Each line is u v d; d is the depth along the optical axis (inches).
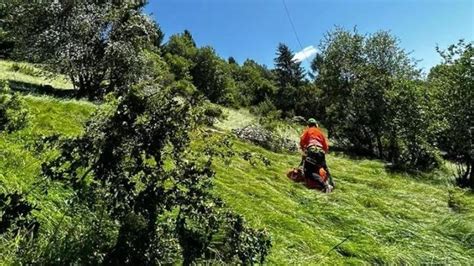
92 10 789.2
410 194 441.7
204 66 2559.1
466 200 422.0
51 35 773.3
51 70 796.6
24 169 222.5
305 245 246.5
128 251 177.0
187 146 188.2
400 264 254.1
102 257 175.6
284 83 3545.8
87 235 183.0
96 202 186.4
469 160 691.4
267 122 816.3
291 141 689.6
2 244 163.9
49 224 185.3
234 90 2600.9
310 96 2591.0
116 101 189.6
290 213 299.9
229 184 323.0
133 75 802.2
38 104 374.3
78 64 784.9
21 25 819.4
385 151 956.0
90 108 407.2
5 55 1246.9
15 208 170.6
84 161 182.2
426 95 843.4
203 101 195.2
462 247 295.7
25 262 161.2
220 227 200.4
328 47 1158.3
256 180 363.9
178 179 186.2
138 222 178.9
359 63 1113.4
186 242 191.8
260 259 205.2
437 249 279.7
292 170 423.8
